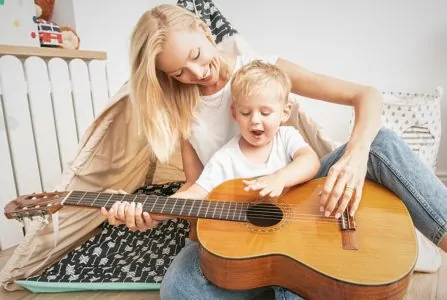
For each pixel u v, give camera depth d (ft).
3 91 4.29
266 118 2.85
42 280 3.47
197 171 3.63
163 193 5.23
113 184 4.60
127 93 3.64
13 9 4.52
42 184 4.98
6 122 4.39
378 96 3.09
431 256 3.56
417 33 6.20
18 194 4.65
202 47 2.75
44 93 4.83
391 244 2.21
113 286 3.38
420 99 5.60
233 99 2.99
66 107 5.20
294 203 2.66
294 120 3.55
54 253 3.82
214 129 3.39
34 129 4.78
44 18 5.62
